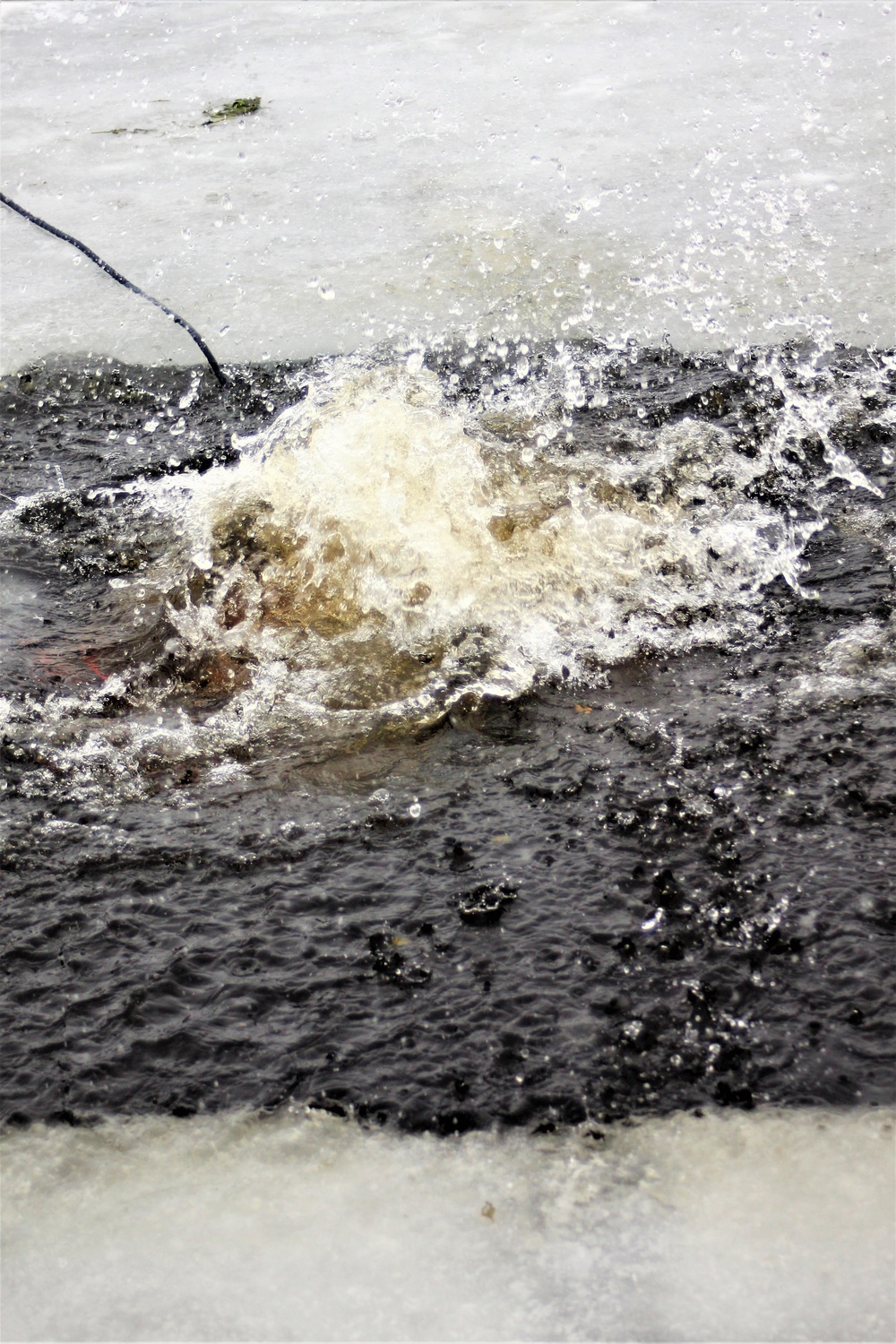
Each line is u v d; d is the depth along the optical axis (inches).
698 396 139.9
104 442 142.1
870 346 148.6
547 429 134.7
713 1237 58.2
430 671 101.2
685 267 169.6
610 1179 61.1
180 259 182.9
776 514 119.4
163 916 78.3
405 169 208.4
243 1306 56.4
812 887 77.0
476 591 108.6
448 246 180.7
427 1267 57.8
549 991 71.1
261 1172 62.5
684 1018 69.0
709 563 112.6
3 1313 56.6
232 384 151.7
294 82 256.2
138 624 111.2
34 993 73.2
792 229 177.9
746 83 235.5
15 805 88.9
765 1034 67.9
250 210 197.8
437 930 75.8
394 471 115.0
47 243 190.9
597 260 173.3
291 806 87.5
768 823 82.4
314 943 75.5
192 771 92.0
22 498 131.4
